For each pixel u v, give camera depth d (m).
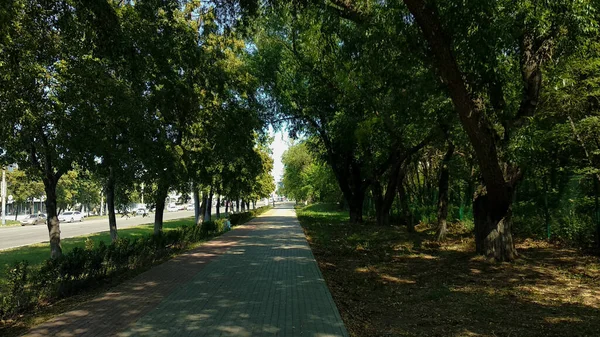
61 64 7.85
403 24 8.91
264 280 8.89
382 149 19.30
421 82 10.15
